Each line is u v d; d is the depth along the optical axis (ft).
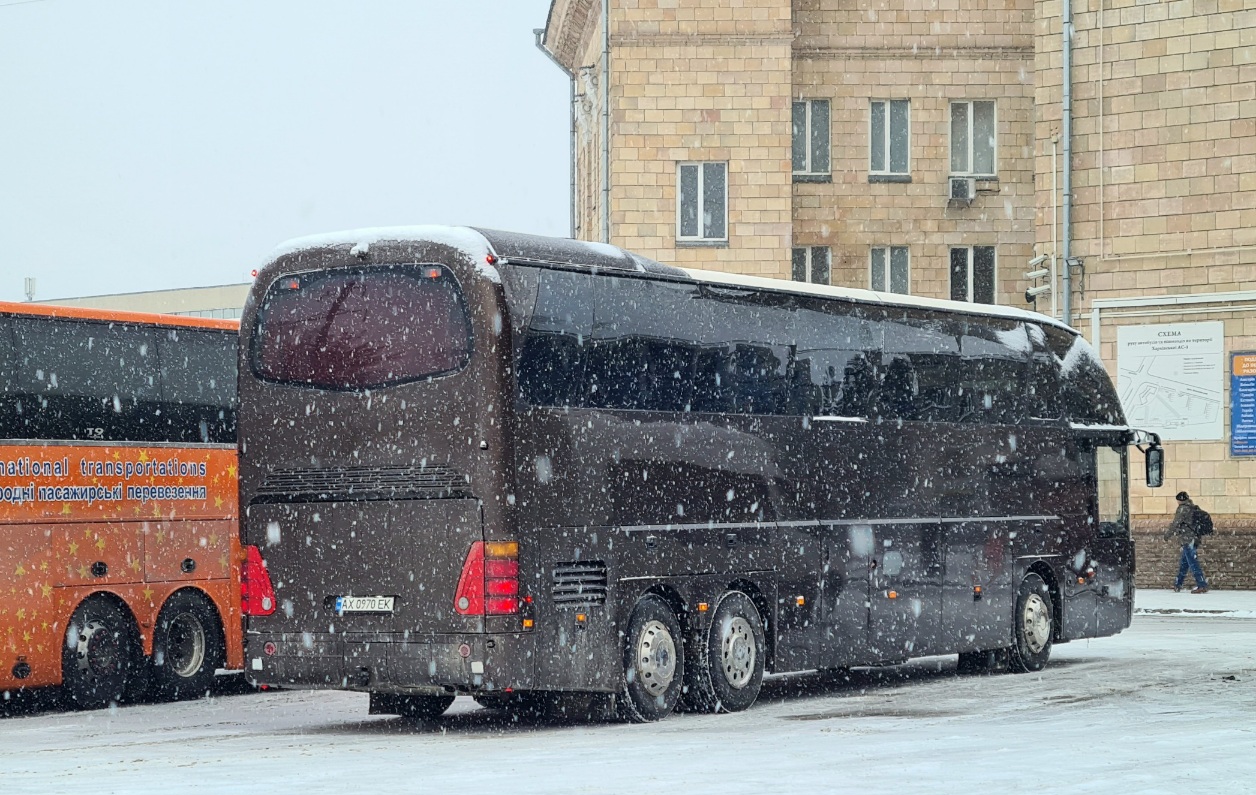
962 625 71.56
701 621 58.44
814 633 63.67
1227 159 124.67
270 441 55.57
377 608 53.26
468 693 53.06
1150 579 127.24
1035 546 76.28
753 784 36.11
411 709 60.70
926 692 65.31
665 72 140.26
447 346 52.54
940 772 38.01
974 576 72.38
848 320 66.64
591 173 160.76
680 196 140.77
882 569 67.15
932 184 146.72
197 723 59.82
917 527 69.26
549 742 48.67
